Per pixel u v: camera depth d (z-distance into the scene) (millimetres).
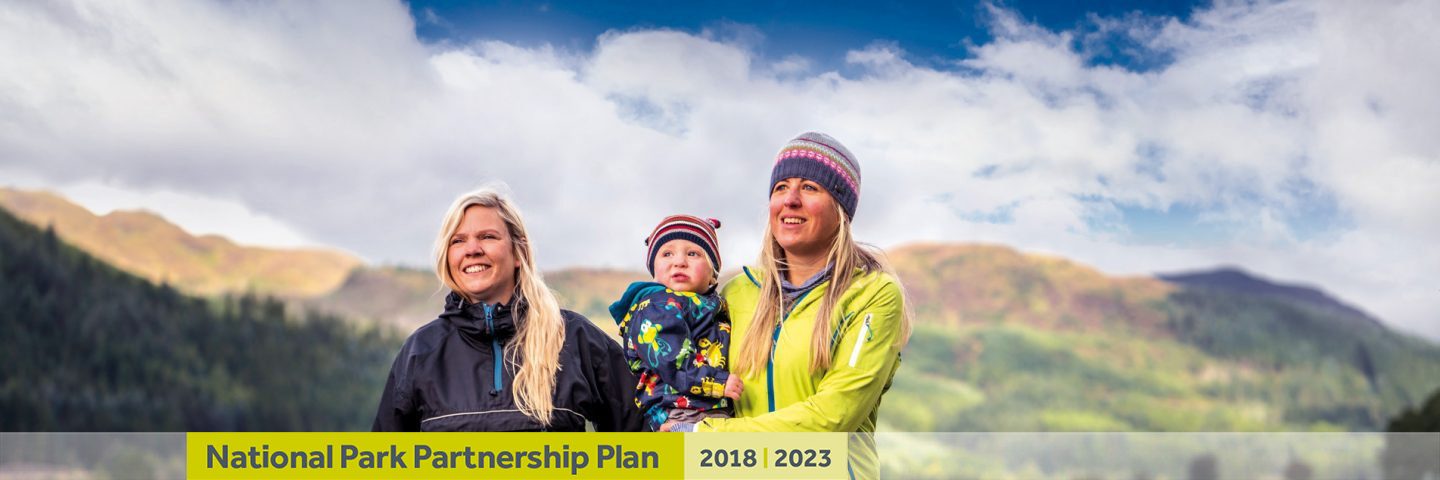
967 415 63469
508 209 3348
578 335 3322
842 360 3037
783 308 3152
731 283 3377
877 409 3264
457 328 3246
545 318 3252
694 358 3125
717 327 3217
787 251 3234
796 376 3084
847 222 3172
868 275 3156
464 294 3275
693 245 3242
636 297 3340
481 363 3211
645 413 3236
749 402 3146
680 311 3156
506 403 3146
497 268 3242
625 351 3277
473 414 3135
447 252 3271
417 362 3199
